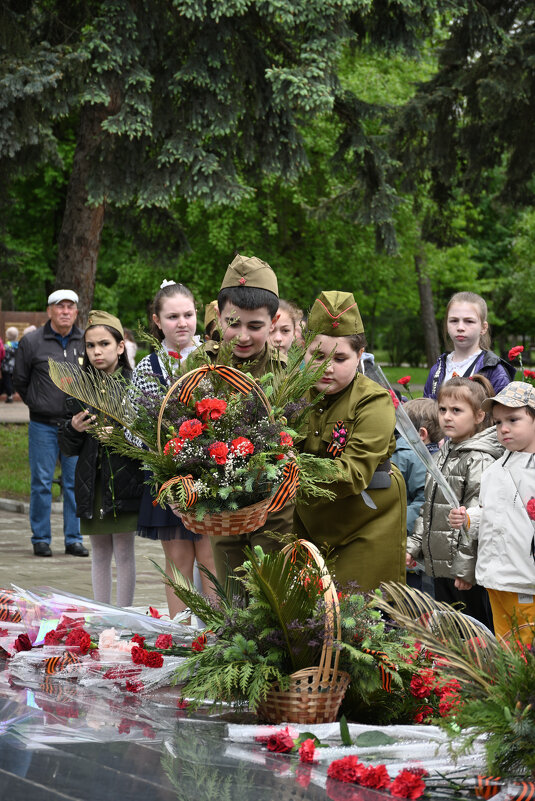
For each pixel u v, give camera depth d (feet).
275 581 14.33
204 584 20.15
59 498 49.83
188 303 21.40
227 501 14.66
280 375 16.05
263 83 58.39
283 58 61.00
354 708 15.28
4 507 49.62
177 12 56.03
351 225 104.17
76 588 29.55
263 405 15.71
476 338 25.38
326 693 14.42
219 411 15.03
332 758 13.26
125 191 57.36
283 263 104.68
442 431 22.88
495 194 85.20
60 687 16.74
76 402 22.50
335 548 16.74
